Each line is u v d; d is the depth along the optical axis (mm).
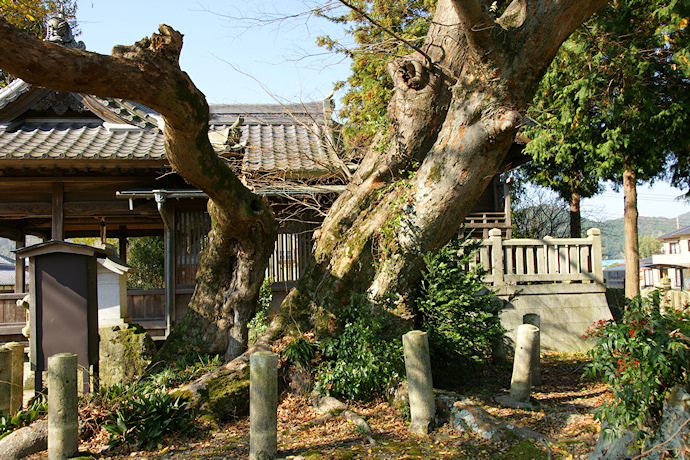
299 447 4934
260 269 7539
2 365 5699
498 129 5984
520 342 6605
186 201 10328
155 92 4840
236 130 11039
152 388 6094
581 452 4617
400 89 7105
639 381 4090
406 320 6891
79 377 6844
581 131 13406
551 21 5801
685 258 32719
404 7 11523
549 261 11297
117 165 9781
